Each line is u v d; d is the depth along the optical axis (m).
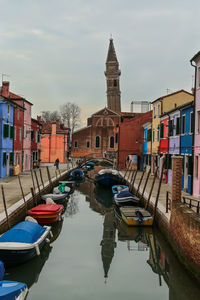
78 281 9.42
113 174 28.97
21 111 31.47
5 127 26.08
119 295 8.61
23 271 9.99
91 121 70.62
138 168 37.94
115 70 93.38
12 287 7.34
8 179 24.97
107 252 11.98
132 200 18.28
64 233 14.48
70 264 10.71
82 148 65.06
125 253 11.96
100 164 56.31
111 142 64.56
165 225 12.45
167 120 24.91
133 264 10.92
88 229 15.30
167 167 23.94
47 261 10.91
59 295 8.51
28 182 23.66
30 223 11.34
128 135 38.88
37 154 40.31
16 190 19.50
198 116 17.34
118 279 9.66
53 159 52.38
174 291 8.93
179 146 20.80
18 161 31.27
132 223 14.66
